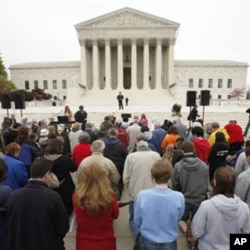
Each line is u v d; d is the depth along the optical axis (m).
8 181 6.16
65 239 6.88
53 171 6.89
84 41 76.19
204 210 3.99
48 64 96.00
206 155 8.79
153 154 6.67
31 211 4.14
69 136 11.64
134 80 75.44
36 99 78.31
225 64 93.69
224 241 3.96
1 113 38.19
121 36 74.75
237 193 5.39
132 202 6.87
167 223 4.18
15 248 4.18
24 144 8.70
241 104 61.00
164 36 74.94
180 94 61.97
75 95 64.44
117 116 37.00
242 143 11.09
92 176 4.25
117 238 6.98
